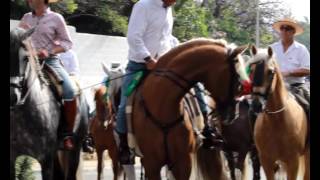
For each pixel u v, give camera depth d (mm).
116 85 9305
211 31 32500
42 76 8266
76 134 9539
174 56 7828
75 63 11242
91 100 17016
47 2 8938
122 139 8414
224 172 9414
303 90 10398
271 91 9172
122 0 24562
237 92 7516
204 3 34188
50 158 8367
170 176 8562
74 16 23297
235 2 36500
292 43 10680
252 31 37906
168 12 8531
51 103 8438
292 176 9594
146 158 7906
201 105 8414
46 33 8883
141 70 8188
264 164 9688
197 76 7715
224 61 7551
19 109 7910
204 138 8398
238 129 11164
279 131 9391
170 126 7734
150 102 7832
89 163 18375
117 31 24422
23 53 7605
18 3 20688
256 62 9164
